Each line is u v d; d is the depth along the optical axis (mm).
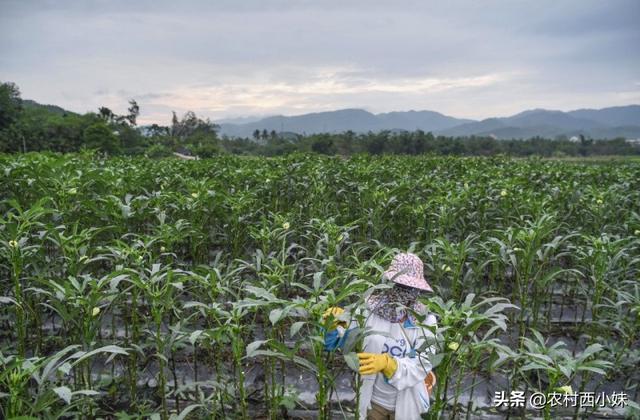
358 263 4543
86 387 4465
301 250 7375
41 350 5566
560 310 7281
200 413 4668
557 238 5402
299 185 10281
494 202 8664
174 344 4121
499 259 5594
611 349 5062
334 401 5062
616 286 5547
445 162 16094
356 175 11055
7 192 7434
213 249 8930
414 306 3779
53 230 4500
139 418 4277
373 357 3498
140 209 6625
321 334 3049
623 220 8906
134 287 4746
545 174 13258
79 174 7633
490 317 3156
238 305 3336
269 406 4824
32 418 2404
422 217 7863
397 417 3799
